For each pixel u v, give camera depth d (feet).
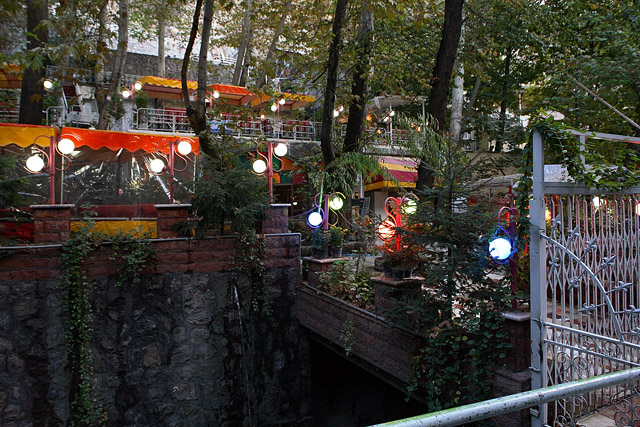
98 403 24.43
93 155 33.42
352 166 34.04
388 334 20.29
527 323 14.92
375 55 35.47
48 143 30.99
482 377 15.83
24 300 23.53
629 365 13.38
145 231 31.07
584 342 16.15
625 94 41.65
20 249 23.52
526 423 14.62
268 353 28.71
